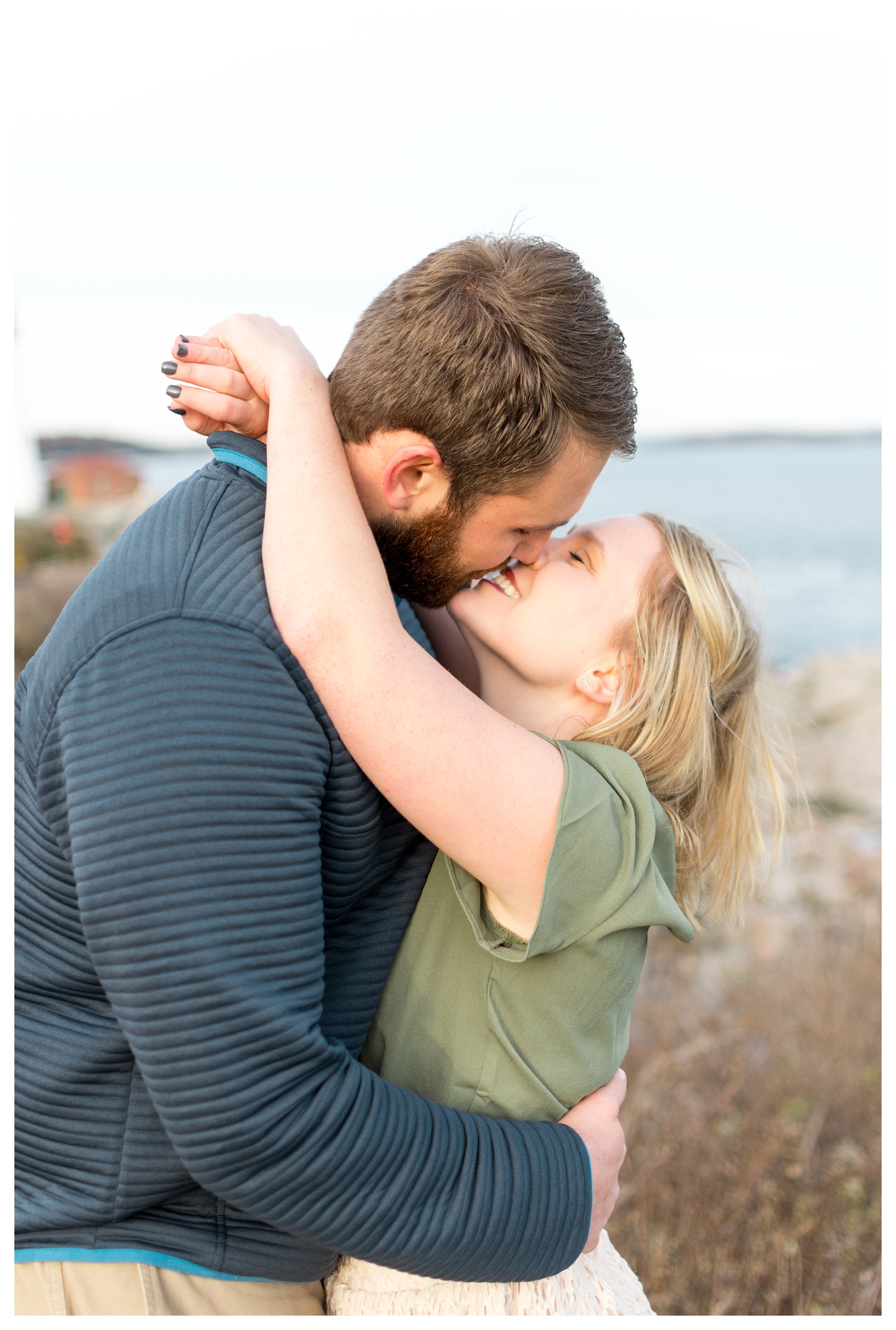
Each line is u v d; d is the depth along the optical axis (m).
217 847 0.83
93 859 0.82
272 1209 0.85
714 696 1.31
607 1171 1.07
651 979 4.03
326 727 0.94
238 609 0.91
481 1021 1.09
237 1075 0.81
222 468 1.06
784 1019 3.59
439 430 1.03
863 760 6.07
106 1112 0.96
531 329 1.01
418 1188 0.89
